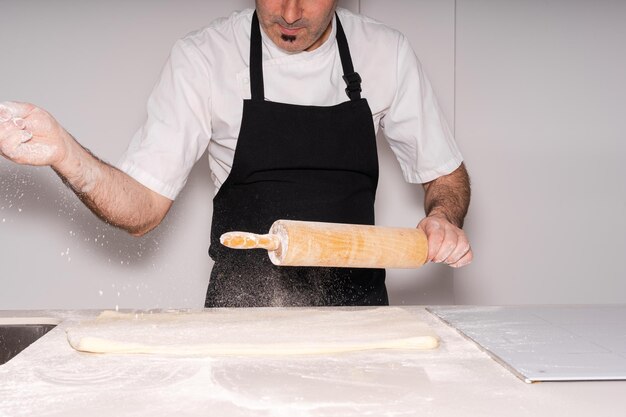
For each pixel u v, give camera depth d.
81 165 1.43
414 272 2.89
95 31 2.67
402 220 2.83
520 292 2.94
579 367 1.08
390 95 1.97
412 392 0.99
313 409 0.92
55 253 2.68
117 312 1.43
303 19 1.67
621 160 2.93
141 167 1.69
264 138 1.81
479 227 2.91
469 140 2.88
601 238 2.95
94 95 2.68
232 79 1.84
